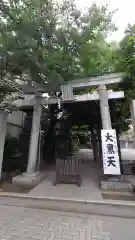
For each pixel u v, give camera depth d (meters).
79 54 5.45
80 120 11.29
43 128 10.47
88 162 10.54
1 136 6.09
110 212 3.68
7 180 6.22
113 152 5.04
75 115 10.41
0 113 6.07
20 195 4.63
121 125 9.16
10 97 5.89
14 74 5.18
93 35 5.27
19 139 9.16
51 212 3.70
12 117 10.53
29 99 6.59
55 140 11.16
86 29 4.95
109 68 6.09
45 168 8.71
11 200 4.45
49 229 2.98
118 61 5.93
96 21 4.90
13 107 6.07
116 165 4.98
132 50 5.64
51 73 5.05
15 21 4.20
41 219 3.36
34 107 6.51
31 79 5.40
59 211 3.75
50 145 10.98
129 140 19.72
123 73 5.61
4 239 2.67
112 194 4.63
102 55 5.91
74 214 3.59
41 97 6.57
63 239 2.67
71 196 4.52
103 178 5.80
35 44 4.33
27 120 10.82
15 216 3.50
